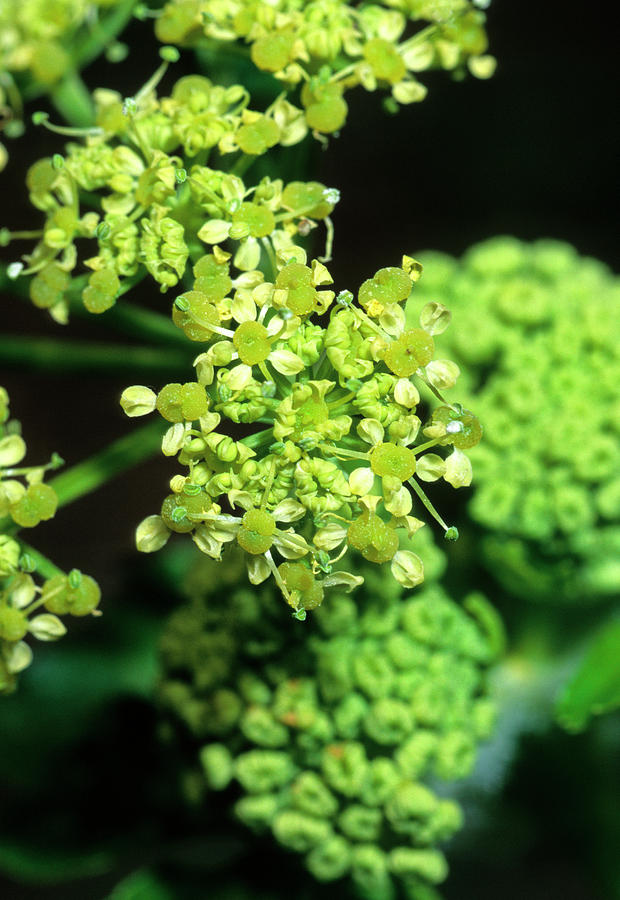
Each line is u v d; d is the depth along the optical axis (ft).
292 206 0.32
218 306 0.31
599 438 0.38
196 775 0.37
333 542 0.31
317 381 0.31
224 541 0.31
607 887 0.39
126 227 0.33
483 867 0.41
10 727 0.40
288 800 0.37
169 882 0.38
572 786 0.40
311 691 0.36
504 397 0.38
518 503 0.38
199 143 0.33
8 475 0.33
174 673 0.37
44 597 0.32
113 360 0.38
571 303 0.40
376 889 0.38
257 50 0.33
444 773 0.36
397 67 0.34
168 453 0.31
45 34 0.35
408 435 0.31
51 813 0.39
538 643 0.40
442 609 0.37
